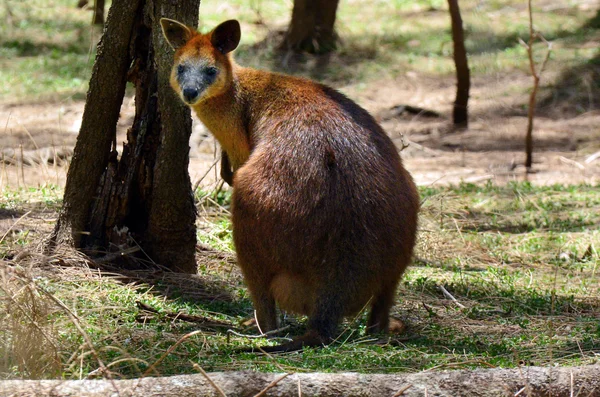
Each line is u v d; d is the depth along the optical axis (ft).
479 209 46.34
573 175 57.11
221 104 28.89
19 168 50.26
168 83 31.09
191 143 59.77
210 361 22.74
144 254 33.19
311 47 88.22
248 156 28.99
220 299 30.78
